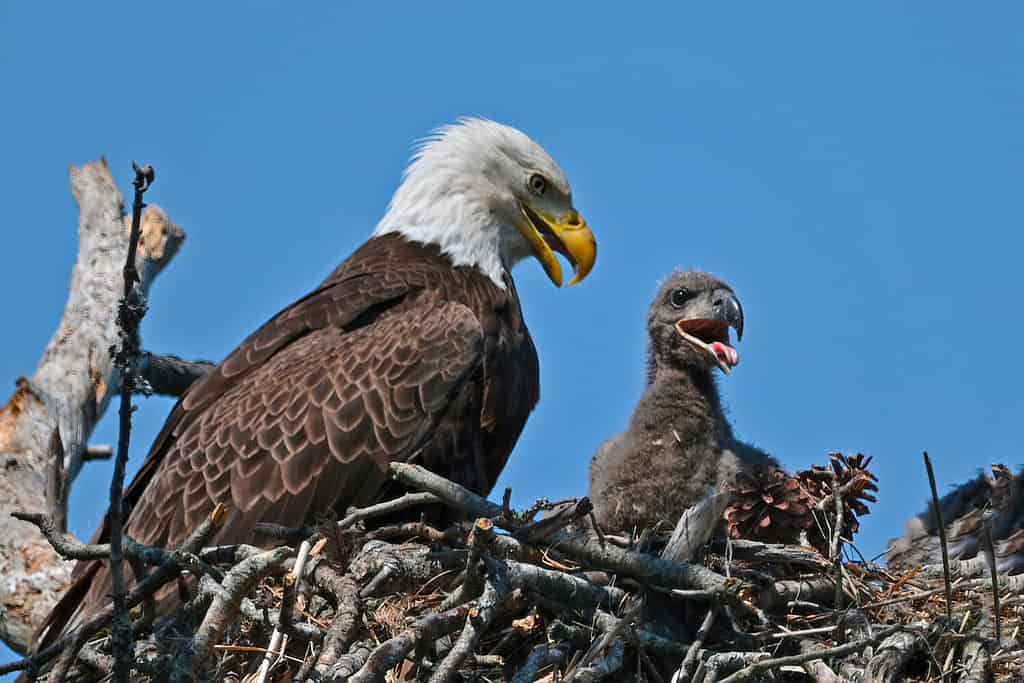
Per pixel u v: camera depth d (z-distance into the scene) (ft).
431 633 34.14
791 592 39.47
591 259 51.60
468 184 51.08
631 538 40.01
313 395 43.09
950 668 37.99
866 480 43.65
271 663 33.65
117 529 29.99
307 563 35.55
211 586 34.99
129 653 30.55
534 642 37.58
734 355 45.78
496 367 45.34
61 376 53.31
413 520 42.06
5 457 50.65
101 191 58.18
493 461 45.62
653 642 36.83
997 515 46.44
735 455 45.19
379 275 47.21
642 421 45.91
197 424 43.88
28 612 47.24
